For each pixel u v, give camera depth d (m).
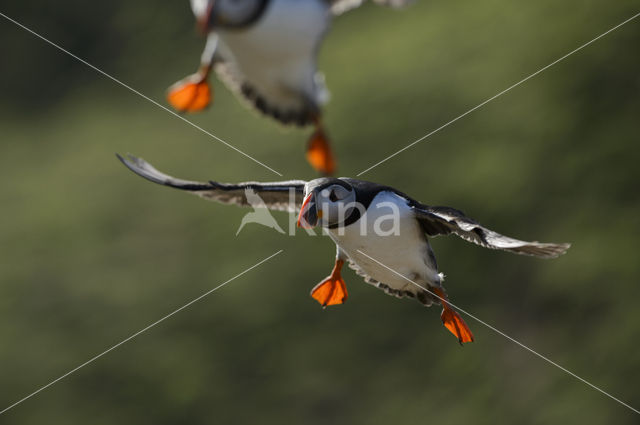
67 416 15.19
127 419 14.88
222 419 14.49
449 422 13.64
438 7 22.05
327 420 14.19
